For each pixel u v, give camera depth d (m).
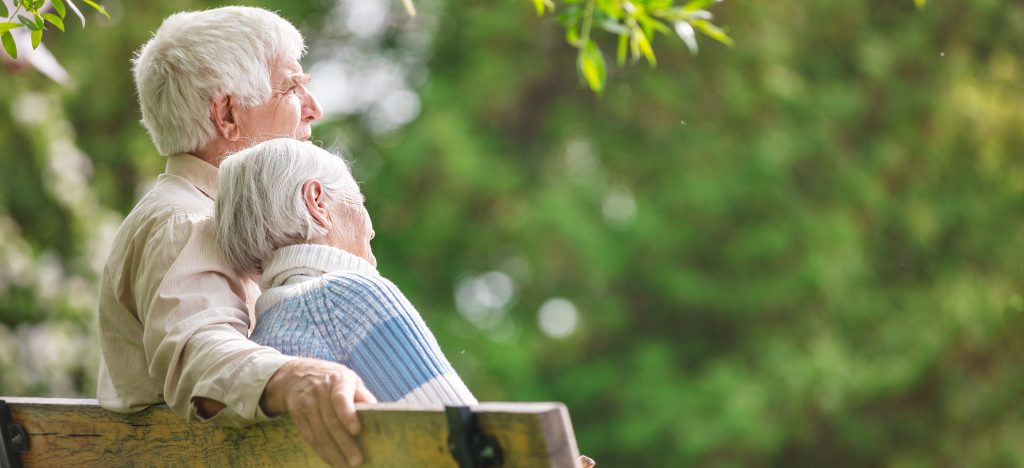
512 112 16.70
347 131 16.58
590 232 15.99
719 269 16.27
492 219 15.97
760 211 16.06
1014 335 16.31
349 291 2.89
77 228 9.41
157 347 2.91
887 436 16.27
